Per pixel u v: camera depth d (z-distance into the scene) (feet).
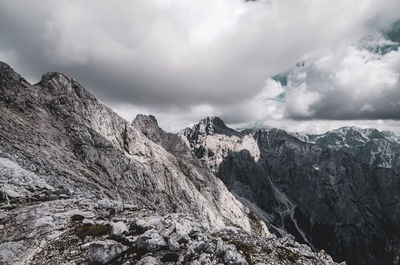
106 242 53.62
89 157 389.80
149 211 82.79
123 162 446.19
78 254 55.42
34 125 368.07
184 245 55.21
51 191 102.78
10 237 63.10
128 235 60.08
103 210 80.94
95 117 526.98
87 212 78.07
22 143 292.20
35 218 71.36
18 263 53.47
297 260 60.39
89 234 62.90
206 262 48.47
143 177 465.47
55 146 354.95
